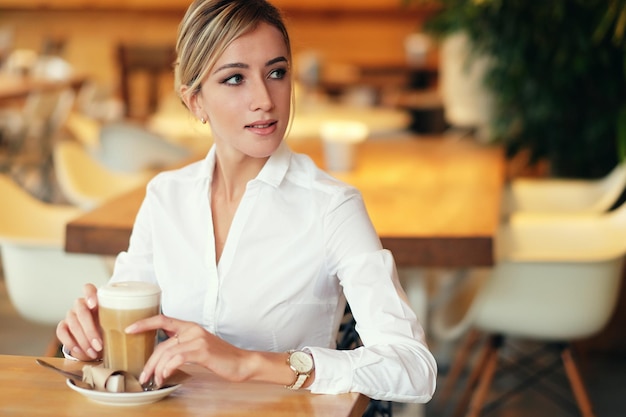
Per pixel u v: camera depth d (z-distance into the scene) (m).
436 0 5.87
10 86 8.87
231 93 2.00
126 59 9.91
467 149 5.45
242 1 1.99
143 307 1.78
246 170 2.16
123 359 1.79
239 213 2.15
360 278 2.06
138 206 3.45
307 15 12.53
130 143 6.00
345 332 2.48
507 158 6.01
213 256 2.17
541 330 3.46
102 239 3.13
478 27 5.57
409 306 2.04
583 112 5.64
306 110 6.74
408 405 3.50
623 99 5.52
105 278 3.45
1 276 6.48
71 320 1.97
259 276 2.14
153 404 1.74
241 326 2.16
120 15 13.33
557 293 3.41
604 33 5.14
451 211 3.49
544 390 4.60
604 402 4.45
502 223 4.05
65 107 9.10
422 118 8.84
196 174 2.25
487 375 3.58
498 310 3.46
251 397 1.79
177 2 13.08
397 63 10.71
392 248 3.07
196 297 2.19
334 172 4.45
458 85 6.22
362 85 10.09
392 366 1.88
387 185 4.09
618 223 3.94
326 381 1.83
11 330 5.42
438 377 4.73
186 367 1.95
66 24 13.44
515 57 5.50
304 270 2.13
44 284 3.48
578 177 5.84
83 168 4.91
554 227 4.01
